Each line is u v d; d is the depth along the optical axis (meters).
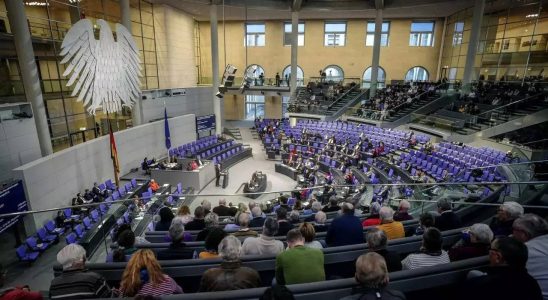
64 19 15.26
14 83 12.87
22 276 7.69
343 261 3.47
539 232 2.46
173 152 19.95
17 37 11.62
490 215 5.59
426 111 22.14
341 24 29.00
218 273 2.43
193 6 23.91
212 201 15.45
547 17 17.58
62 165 12.85
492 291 1.87
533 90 17.12
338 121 25.62
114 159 14.71
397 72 28.97
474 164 14.79
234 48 31.28
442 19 27.38
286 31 30.09
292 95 27.03
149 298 1.86
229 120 34.41
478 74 22.75
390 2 23.47
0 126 10.89
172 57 23.91
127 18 17.31
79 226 9.64
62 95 15.16
